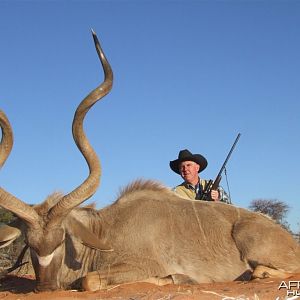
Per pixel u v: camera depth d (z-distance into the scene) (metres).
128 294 2.86
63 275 3.35
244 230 3.51
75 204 3.15
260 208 7.61
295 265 3.42
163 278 3.28
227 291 2.76
